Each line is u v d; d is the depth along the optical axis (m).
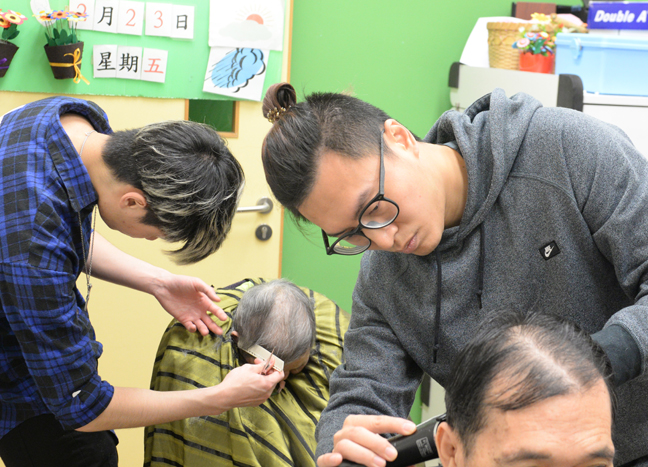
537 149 0.91
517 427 0.59
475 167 0.93
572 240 0.90
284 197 0.89
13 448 1.37
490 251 0.96
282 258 2.21
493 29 1.97
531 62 1.88
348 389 1.05
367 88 2.19
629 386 0.91
